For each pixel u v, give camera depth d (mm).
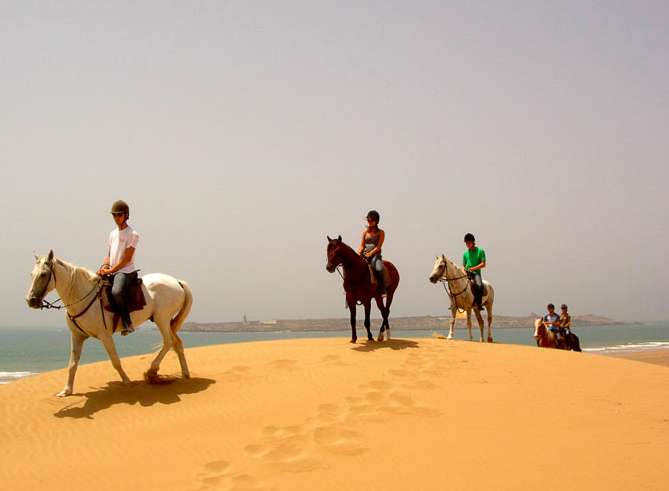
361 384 9234
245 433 7328
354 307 13273
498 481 5434
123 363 11922
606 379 9852
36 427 7961
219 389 9438
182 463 6500
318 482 5652
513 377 9789
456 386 9117
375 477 5699
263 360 11516
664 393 8875
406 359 11008
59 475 6434
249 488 5594
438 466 5891
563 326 19375
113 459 6805
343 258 12422
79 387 9758
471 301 16734
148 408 8594
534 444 6438
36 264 8438
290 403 8414
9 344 124438
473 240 17484
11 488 6133
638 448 6227
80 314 8914
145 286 9727
